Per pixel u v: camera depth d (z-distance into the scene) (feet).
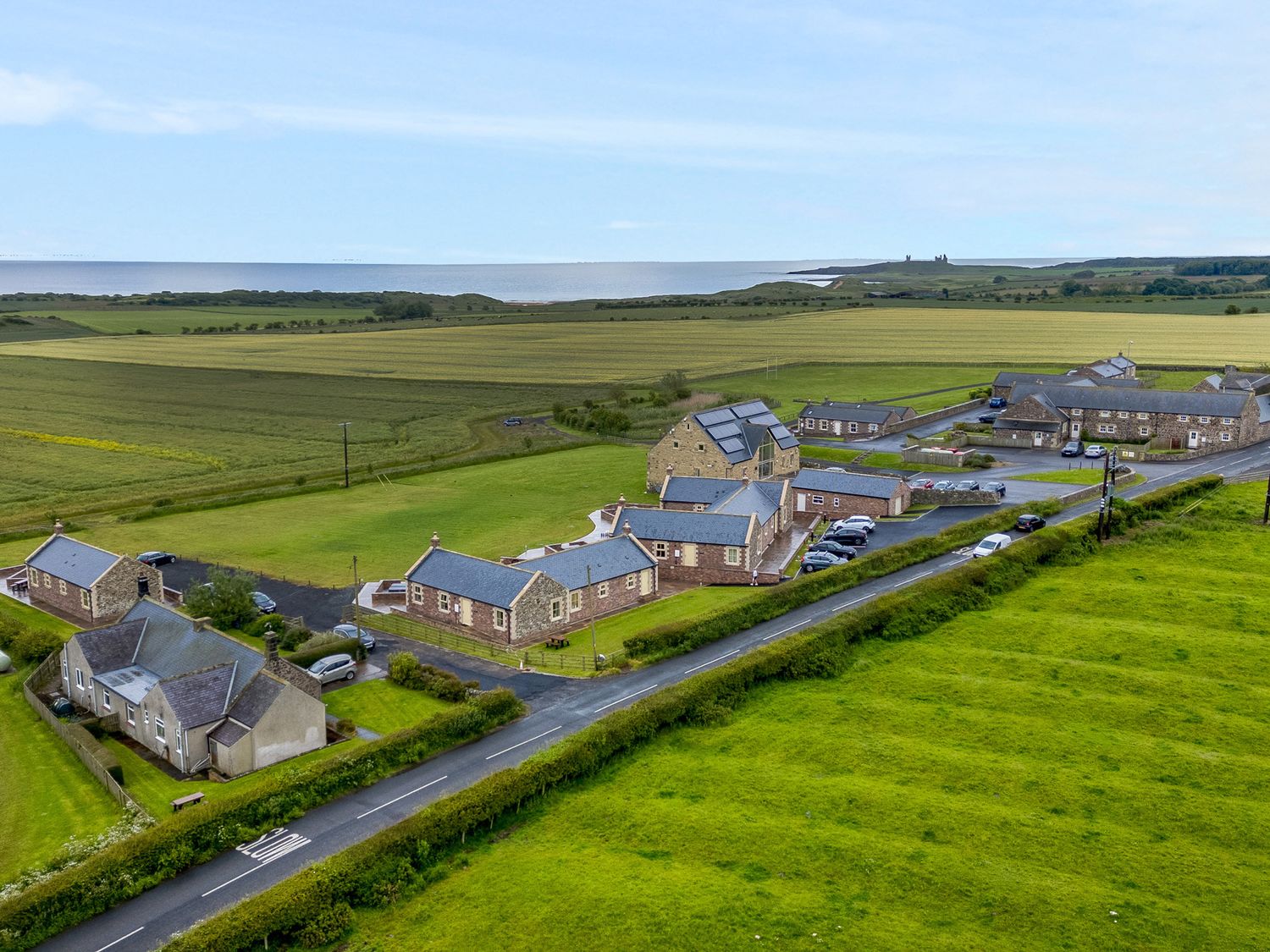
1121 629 250.37
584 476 476.95
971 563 287.69
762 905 150.92
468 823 171.83
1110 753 193.57
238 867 164.96
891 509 369.91
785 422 578.66
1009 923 147.13
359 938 147.02
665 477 415.03
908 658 243.60
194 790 193.67
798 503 393.70
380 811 180.86
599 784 189.47
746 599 272.72
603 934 145.38
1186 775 184.85
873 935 144.56
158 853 162.91
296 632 262.88
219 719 204.33
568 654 254.47
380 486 471.62
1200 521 329.52
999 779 185.37
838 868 160.04
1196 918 147.43
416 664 240.32
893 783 185.88
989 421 556.51
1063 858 162.09
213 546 365.61
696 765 194.80
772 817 175.11
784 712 217.36
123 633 240.73
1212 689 217.15
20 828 178.19
